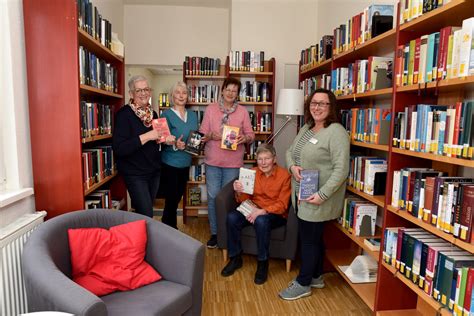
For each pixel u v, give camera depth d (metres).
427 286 1.65
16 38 1.88
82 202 2.06
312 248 2.47
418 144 1.72
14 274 1.66
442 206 1.54
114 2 4.14
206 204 4.52
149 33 4.75
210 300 2.49
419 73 1.72
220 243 3.10
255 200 3.00
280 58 4.31
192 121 3.43
